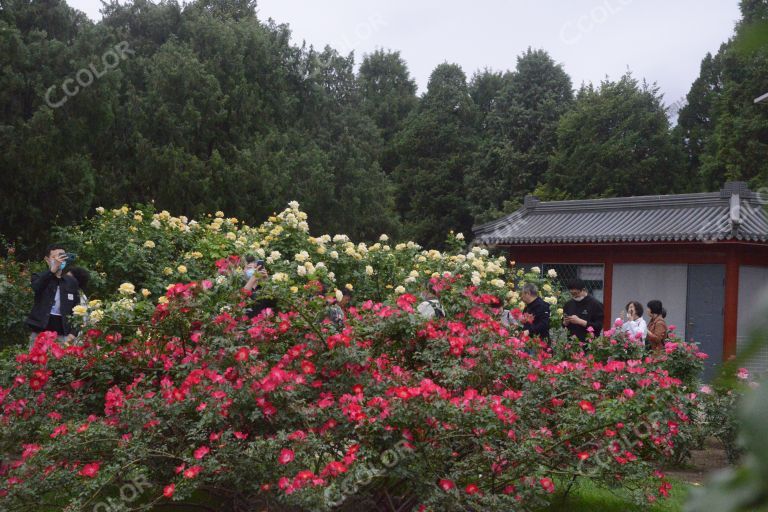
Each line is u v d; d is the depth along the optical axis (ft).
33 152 46.11
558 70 110.42
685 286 46.44
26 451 11.94
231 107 68.69
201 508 14.51
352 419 11.72
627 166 92.22
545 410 14.60
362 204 80.48
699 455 21.86
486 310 16.67
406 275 32.40
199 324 14.35
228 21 76.23
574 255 52.80
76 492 11.96
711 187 84.43
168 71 63.41
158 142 62.59
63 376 14.17
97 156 59.67
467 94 126.11
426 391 11.85
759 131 56.54
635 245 49.19
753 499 1.38
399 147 119.44
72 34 56.18
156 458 12.78
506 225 60.64
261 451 11.27
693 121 103.65
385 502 13.41
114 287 32.76
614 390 15.31
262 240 33.45
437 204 112.68
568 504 16.11
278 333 13.83
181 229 35.58
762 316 1.56
